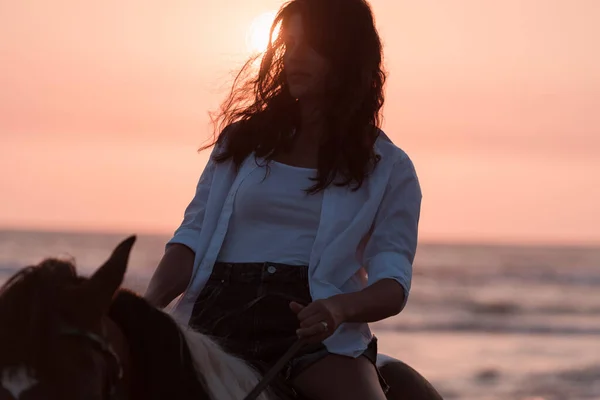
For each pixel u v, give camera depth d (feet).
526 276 238.48
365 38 13.32
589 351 109.91
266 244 12.94
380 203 13.32
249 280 12.69
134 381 10.01
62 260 9.43
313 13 13.17
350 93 13.21
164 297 13.06
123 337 10.00
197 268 13.11
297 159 13.46
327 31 13.14
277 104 13.62
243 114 13.98
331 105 13.23
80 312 9.02
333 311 11.53
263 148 13.42
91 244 323.78
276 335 12.41
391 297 12.39
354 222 12.94
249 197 13.10
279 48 13.70
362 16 13.33
